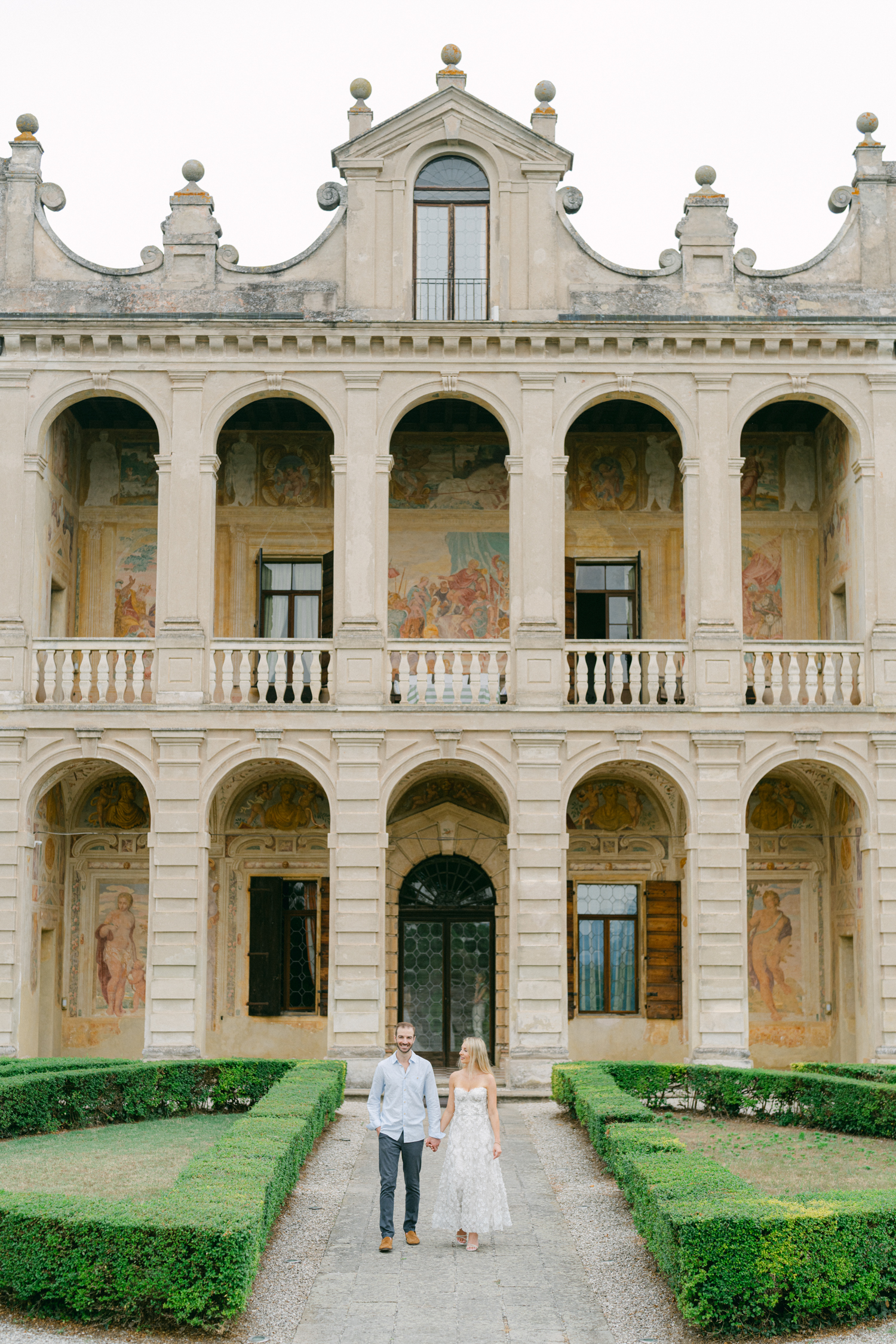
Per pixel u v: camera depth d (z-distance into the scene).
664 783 24.19
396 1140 11.77
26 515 22.83
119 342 23.16
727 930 21.92
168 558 22.75
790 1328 9.59
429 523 26.17
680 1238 9.57
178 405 23.08
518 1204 13.28
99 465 26.09
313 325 22.95
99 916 24.94
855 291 23.48
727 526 22.97
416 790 25.33
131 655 24.69
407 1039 11.91
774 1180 13.89
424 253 23.75
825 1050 24.84
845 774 22.58
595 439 26.34
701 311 23.36
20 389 23.08
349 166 23.58
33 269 23.39
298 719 22.38
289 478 26.20
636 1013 25.09
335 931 21.86
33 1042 22.78
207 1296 9.41
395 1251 11.57
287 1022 24.80
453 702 22.59
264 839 25.19
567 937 24.31
